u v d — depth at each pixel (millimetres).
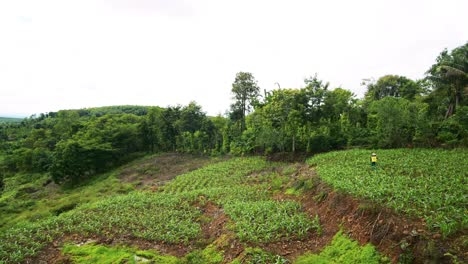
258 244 13078
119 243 16078
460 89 26672
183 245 15406
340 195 14273
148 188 30016
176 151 52094
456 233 8969
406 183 13688
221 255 13273
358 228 11656
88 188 36500
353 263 10188
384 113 25328
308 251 12070
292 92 32500
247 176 28297
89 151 43969
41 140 58531
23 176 48562
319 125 32906
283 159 32469
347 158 22656
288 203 17016
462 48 27891
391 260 9445
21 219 25188
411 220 10242
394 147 25109
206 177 30453
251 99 46688
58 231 18203
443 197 11375
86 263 14117
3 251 15445
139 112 109062
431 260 8469
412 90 39188
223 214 18250
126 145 52812
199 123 53875
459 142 21844
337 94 32719
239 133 44625
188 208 20906
